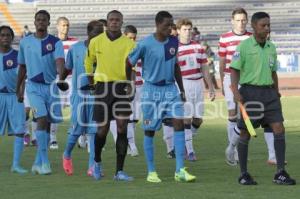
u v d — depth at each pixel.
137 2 108.12
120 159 22.30
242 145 21.09
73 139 23.73
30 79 23.88
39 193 19.61
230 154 25.94
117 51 22.02
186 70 29.39
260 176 22.92
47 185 21.25
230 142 25.83
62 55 23.81
